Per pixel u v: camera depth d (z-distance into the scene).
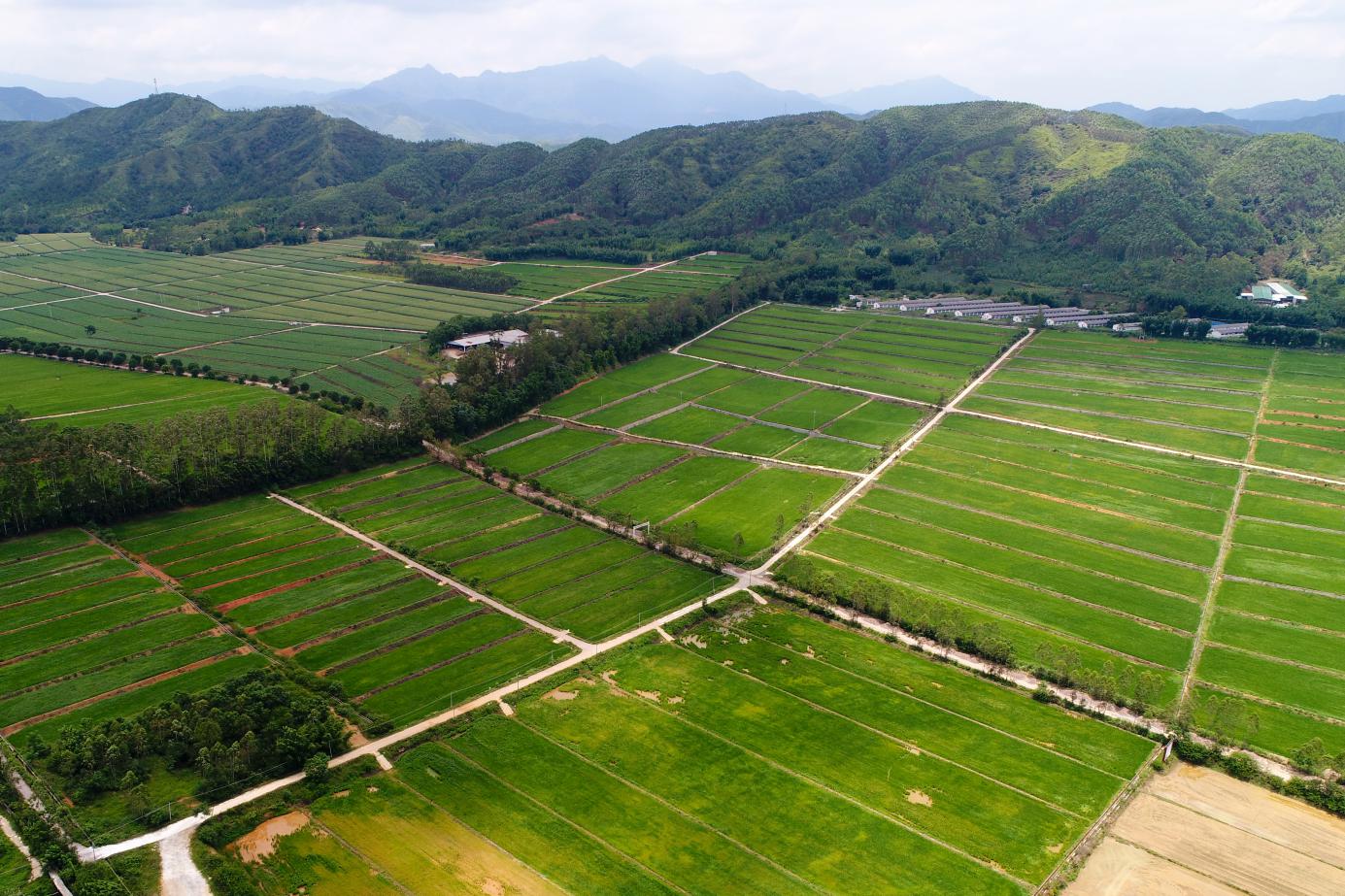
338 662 123.38
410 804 98.25
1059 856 93.50
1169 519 173.25
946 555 159.50
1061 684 123.06
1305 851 95.00
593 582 149.00
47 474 155.62
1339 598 145.00
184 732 101.88
